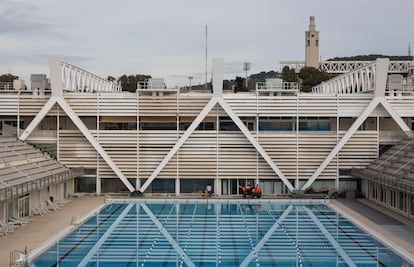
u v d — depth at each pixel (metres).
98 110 53.81
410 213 41.03
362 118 53.59
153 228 38.84
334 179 55.00
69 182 53.50
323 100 54.12
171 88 54.22
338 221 41.38
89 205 48.09
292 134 54.28
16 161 45.47
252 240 35.00
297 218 42.91
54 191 48.47
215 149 54.50
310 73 142.25
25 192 38.56
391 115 53.34
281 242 34.28
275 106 54.03
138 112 54.00
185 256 30.84
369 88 55.50
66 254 30.97
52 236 34.56
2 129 57.84
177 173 54.50
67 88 54.69
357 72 58.84
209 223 40.88
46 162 50.97
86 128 53.62
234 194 55.38
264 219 42.56
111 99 53.91
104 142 54.12
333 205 48.31
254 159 54.69
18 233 35.38
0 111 53.88
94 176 54.88
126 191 55.44
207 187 54.19
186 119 54.91
